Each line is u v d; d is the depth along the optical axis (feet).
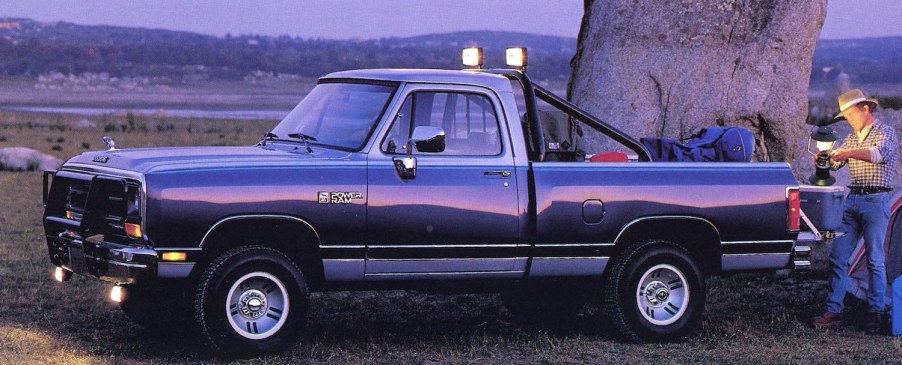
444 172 25.49
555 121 28.84
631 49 40.45
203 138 165.27
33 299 32.04
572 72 43.19
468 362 24.91
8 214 56.95
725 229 27.84
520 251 26.21
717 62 39.81
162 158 24.25
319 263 24.85
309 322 29.71
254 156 24.58
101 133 174.81
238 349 23.94
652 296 27.53
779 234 28.27
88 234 24.25
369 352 25.72
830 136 29.01
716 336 28.17
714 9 39.91
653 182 27.27
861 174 29.66
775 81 39.45
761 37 39.60
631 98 40.14
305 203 24.12
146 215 22.91
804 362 25.22
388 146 25.22
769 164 28.50
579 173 26.73
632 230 27.50
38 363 23.47
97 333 27.55
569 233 26.50
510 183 26.04
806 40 39.70
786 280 37.06
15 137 151.23
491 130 26.35
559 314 30.86
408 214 25.02
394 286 25.63
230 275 23.77
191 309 23.81
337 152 25.16
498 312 32.12
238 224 23.80
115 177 23.67
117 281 23.38
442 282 26.00
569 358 25.49
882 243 29.60
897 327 28.94
